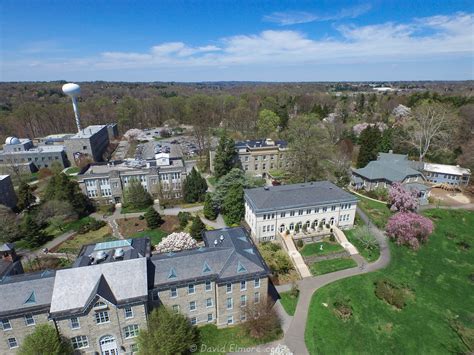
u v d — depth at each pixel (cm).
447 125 10100
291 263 5497
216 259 4072
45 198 7156
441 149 10388
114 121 18112
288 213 6131
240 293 4078
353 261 5647
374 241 5950
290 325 4219
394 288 4962
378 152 10306
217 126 17762
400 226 6203
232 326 4194
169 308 3794
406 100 17850
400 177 8138
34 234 5991
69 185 7075
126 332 3562
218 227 6738
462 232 6688
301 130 9138
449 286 5125
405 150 10869
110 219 7131
